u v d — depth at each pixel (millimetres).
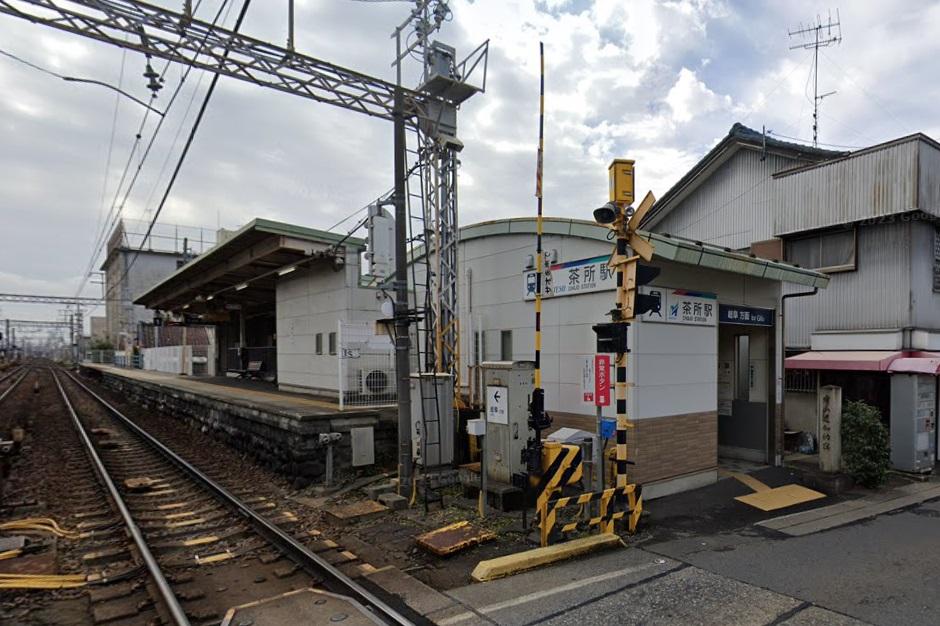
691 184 17891
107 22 7195
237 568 6066
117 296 59750
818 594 5191
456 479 9141
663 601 5020
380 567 5996
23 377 48562
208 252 16891
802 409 13820
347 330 11883
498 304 10836
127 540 6895
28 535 7035
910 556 6250
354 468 10219
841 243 13750
